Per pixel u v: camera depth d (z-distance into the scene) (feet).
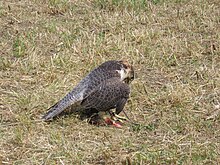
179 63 48.01
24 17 58.34
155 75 45.93
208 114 39.73
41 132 36.91
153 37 52.80
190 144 35.53
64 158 34.04
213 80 44.19
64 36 52.60
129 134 37.04
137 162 33.45
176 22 56.70
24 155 34.60
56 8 60.34
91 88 37.96
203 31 54.65
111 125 38.22
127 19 56.95
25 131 36.81
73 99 37.96
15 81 44.21
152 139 36.45
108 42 50.90
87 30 54.65
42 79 44.52
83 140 36.22
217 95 42.19
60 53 48.80
